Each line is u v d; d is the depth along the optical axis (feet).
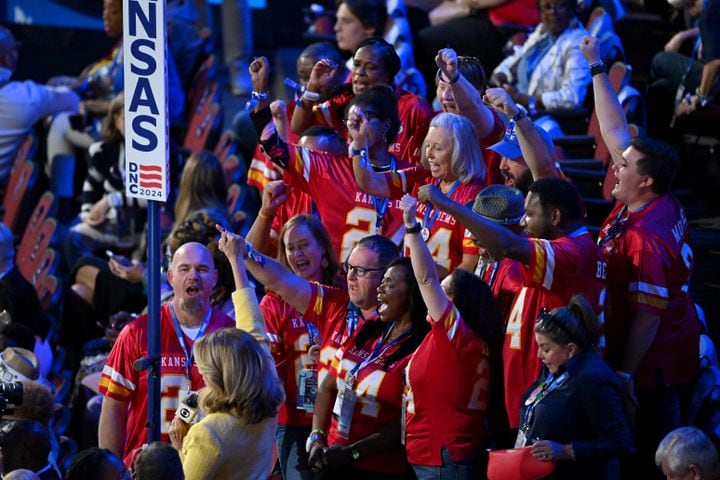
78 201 117.50
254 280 83.35
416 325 56.85
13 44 117.60
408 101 72.02
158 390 49.29
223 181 90.58
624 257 58.59
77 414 80.64
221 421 48.88
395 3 102.89
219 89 118.01
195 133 114.42
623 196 59.36
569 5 91.50
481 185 62.13
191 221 70.95
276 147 64.23
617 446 51.60
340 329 59.31
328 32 119.34
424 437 55.16
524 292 56.13
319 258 62.28
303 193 70.38
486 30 104.37
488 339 55.52
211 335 49.70
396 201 64.75
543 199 55.06
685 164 92.73
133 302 89.97
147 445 47.75
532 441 52.90
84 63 146.10
